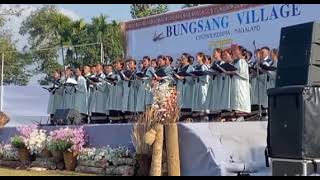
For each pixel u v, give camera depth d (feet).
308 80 22.98
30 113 57.31
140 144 27.22
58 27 124.06
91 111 45.65
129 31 51.01
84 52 100.63
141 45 49.85
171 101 27.40
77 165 31.22
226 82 36.32
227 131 26.48
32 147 33.76
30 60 110.42
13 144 35.29
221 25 42.68
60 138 31.60
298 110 22.16
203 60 38.91
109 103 44.68
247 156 26.17
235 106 35.63
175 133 26.66
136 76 42.24
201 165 25.91
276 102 23.02
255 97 36.83
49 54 110.93
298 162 22.17
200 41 44.47
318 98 22.43
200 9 44.42
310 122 22.15
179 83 39.50
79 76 46.52
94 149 30.30
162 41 47.85
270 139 23.30
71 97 46.68
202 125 26.58
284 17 38.19
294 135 22.27
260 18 39.75
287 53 23.91
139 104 41.81
